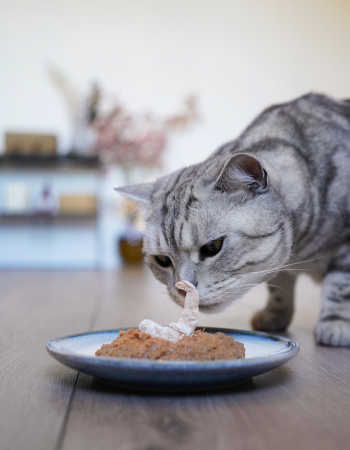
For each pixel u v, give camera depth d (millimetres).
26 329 584
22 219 1743
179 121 1942
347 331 489
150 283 1248
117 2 1925
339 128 515
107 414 268
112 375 288
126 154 1740
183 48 1964
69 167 1775
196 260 427
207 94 1976
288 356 304
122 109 1922
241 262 427
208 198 428
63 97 1899
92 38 1915
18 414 270
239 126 1989
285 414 271
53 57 1896
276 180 451
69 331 569
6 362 402
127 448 224
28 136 1783
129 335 327
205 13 1962
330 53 1980
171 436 238
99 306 810
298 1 1968
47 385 329
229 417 264
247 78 1982
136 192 515
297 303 917
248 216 425
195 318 342
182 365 273
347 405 289
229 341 327
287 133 509
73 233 1862
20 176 1841
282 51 1979
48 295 976
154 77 1951
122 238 1827
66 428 249
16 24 1879
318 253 516
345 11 1973
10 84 1879
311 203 479
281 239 441
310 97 557
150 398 295
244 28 1972
